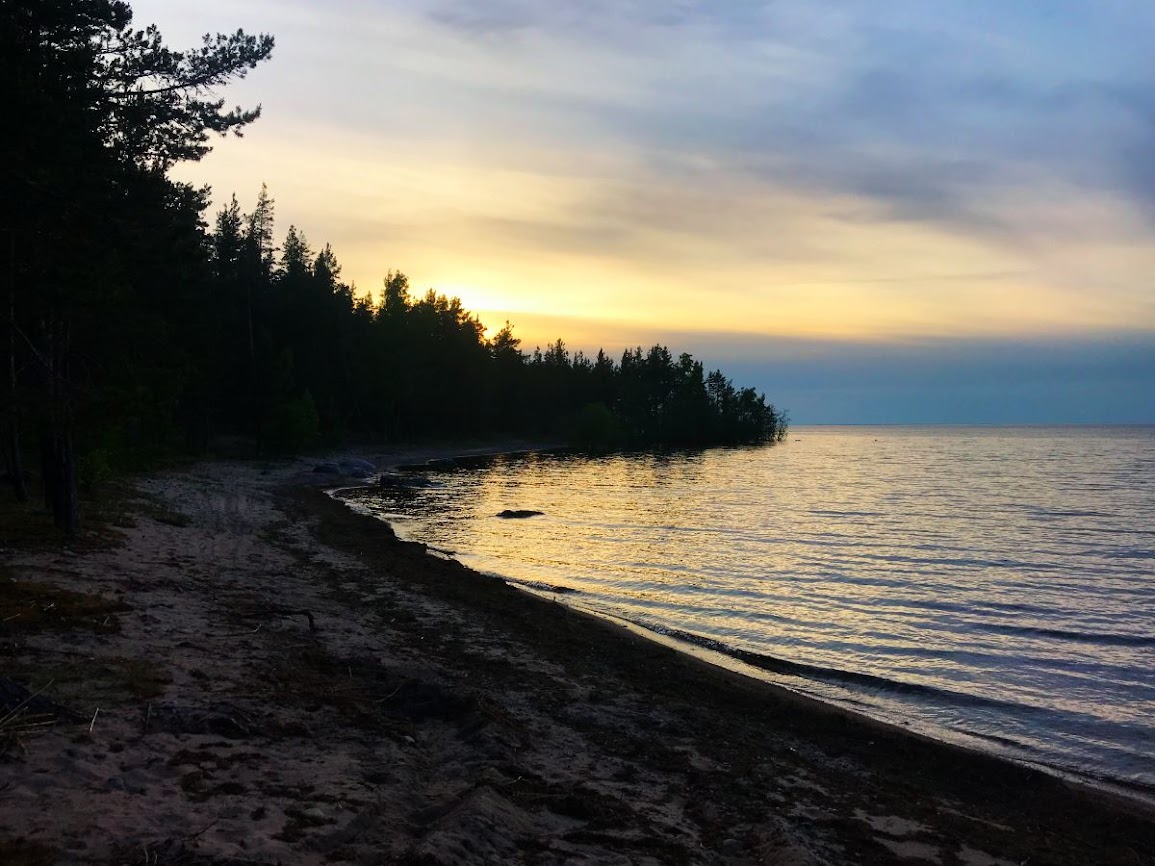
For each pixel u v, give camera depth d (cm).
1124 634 1881
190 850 457
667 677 1291
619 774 806
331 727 776
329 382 8419
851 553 3138
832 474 8606
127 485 3123
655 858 592
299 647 1100
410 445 10000
